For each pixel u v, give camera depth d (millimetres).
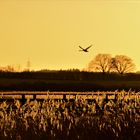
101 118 10922
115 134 10414
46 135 10375
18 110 11039
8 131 10406
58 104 11414
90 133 10539
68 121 10734
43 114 10852
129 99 11727
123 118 10797
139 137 10336
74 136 10461
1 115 10727
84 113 11086
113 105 11391
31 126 10586
